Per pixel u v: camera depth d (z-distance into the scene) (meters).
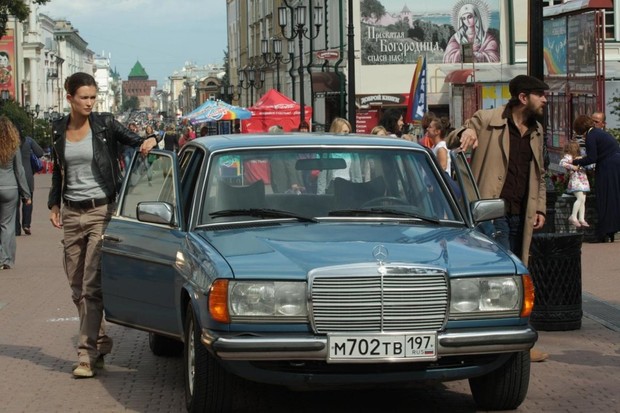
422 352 7.14
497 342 7.28
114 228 9.14
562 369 9.40
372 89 46.56
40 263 18.33
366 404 8.26
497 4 46.62
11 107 81.19
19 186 17.67
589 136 19.44
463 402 8.32
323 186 8.49
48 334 11.57
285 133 9.24
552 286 11.08
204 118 40.69
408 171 8.72
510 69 42.03
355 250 7.40
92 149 9.38
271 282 7.12
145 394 8.65
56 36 185.12
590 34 27.34
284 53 64.75
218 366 7.39
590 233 20.36
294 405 8.20
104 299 9.24
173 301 8.05
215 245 7.65
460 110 41.53
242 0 87.56
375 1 46.38
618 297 13.38
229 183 8.42
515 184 9.68
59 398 8.55
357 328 7.12
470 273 7.30
